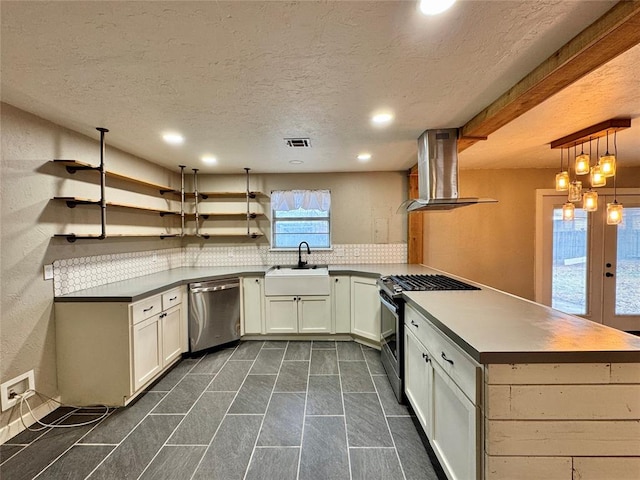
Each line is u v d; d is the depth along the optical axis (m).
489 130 2.34
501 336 1.33
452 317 1.63
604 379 1.18
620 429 1.18
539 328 1.44
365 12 1.18
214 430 2.09
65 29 1.26
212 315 3.47
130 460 1.81
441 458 1.62
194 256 4.33
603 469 1.19
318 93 1.89
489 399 1.18
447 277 2.99
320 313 3.76
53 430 2.10
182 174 3.93
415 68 1.61
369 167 4.02
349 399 2.46
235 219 4.32
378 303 3.40
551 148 3.19
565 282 4.29
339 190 4.30
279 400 2.46
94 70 1.60
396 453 1.86
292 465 1.77
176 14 1.18
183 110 2.12
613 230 4.25
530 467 1.19
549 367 1.18
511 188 4.26
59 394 2.38
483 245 4.29
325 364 3.12
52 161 2.31
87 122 2.34
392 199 4.27
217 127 2.47
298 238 4.43
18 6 1.12
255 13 1.18
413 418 2.21
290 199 4.30
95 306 2.36
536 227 4.25
